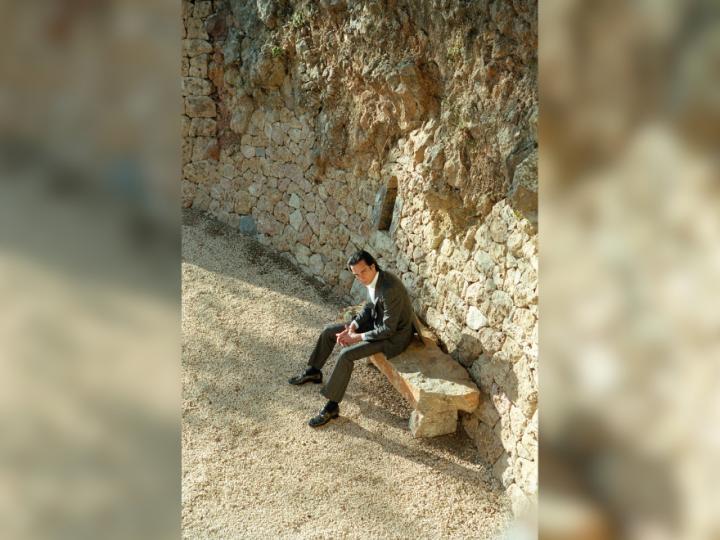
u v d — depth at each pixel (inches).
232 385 193.2
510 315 154.8
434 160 176.2
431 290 191.2
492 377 161.8
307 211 253.9
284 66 251.8
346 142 228.1
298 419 178.4
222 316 226.7
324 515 145.6
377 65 199.6
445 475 157.5
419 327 180.1
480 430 164.7
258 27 260.2
